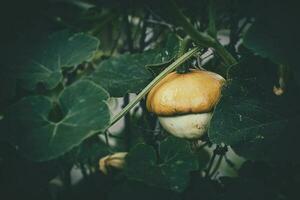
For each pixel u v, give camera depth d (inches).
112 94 31.6
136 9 40.4
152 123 38.5
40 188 31.9
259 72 29.1
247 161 35.7
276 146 27.8
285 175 34.5
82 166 39.6
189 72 30.5
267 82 29.0
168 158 30.2
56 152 26.4
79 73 42.2
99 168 37.5
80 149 33.0
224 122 28.1
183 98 28.9
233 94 28.6
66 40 32.0
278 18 27.9
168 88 29.5
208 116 29.2
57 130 27.4
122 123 49.6
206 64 35.3
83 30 40.2
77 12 43.4
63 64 31.2
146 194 32.8
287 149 27.8
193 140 30.4
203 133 29.6
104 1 39.2
